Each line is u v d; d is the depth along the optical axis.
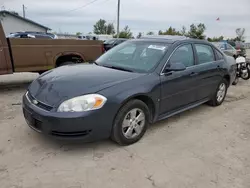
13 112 4.54
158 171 2.83
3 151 3.11
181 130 4.00
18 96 5.72
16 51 5.77
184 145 3.48
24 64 5.96
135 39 4.60
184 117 4.61
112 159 3.03
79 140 2.93
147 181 2.65
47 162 2.91
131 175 2.73
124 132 3.27
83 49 7.07
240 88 7.64
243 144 3.61
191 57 4.29
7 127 3.83
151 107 3.59
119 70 3.67
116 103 3.02
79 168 2.82
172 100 3.88
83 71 3.61
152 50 3.98
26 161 2.91
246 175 2.84
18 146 3.24
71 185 2.53
